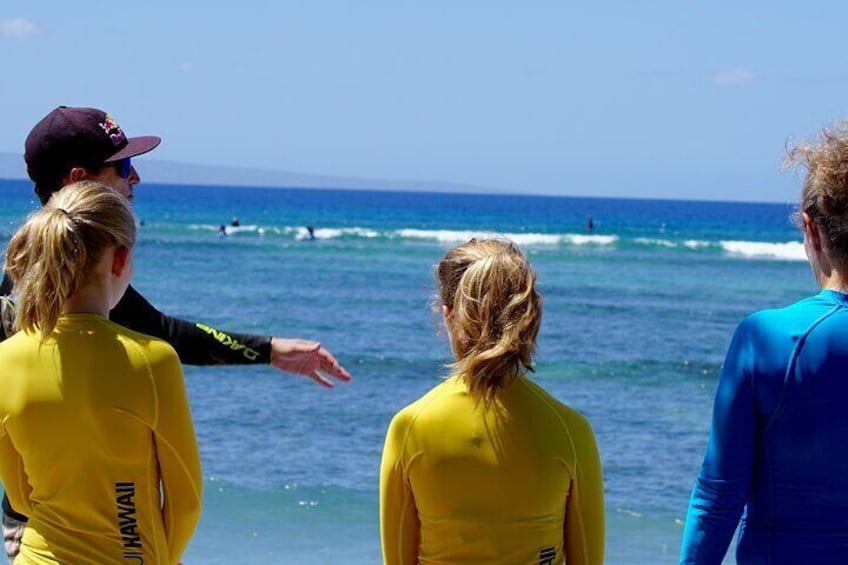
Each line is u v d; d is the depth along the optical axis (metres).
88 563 4.04
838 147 4.04
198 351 5.26
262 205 167.50
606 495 13.91
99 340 4.13
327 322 35.66
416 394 21.62
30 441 4.08
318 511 12.82
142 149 5.16
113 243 4.18
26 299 4.07
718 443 4.18
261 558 10.92
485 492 4.14
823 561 4.03
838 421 3.99
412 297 43.84
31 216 4.21
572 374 25.41
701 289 51.12
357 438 17.17
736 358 4.17
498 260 4.20
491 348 4.12
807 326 4.04
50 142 5.00
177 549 4.30
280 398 20.39
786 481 4.08
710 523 4.19
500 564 4.15
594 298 45.88
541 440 4.17
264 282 49.22
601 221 132.38
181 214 121.50
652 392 22.89
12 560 4.81
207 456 15.66
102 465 4.07
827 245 4.07
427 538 4.23
